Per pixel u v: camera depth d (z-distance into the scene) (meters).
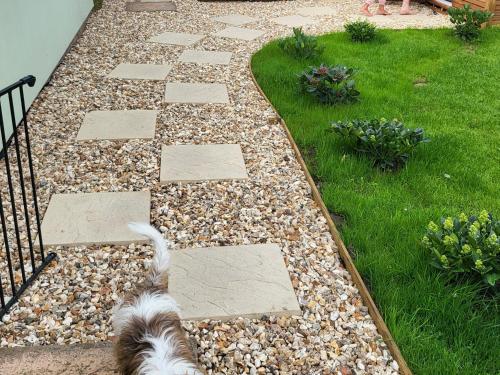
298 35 4.01
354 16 5.41
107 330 1.60
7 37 2.76
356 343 1.59
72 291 1.75
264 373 1.48
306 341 1.59
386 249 1.97
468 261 1.78
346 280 1.85
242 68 3.82
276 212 2.20
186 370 1.07
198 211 2.18
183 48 4.23
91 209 2.15
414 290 1.76
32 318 1.63
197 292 1.74
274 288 1.77
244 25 4.98
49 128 2.82
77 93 3.28
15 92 2.79
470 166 2.57
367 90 3.42
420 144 2.71
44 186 2.31
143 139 2.74
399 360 1.50
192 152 2.63
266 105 3.21
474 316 1.66
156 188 2.33
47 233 2.00
